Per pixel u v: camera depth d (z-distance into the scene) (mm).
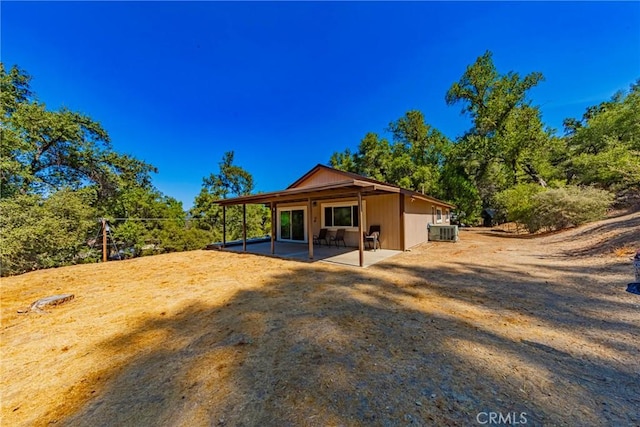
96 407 1748
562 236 9133
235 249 10023
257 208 19375
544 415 1496
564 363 2043
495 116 18219
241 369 2133
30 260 7406
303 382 1921
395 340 2545
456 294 3965
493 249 8328
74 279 5656
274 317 3268
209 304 3855
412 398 1698
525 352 2232
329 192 6590
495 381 1844
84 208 9156
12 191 8727
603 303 3281
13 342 2777
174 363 2279
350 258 7449
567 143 17203
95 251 9930
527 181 17266
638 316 2854
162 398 1809
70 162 11648
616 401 1590
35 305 3793
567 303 3365
